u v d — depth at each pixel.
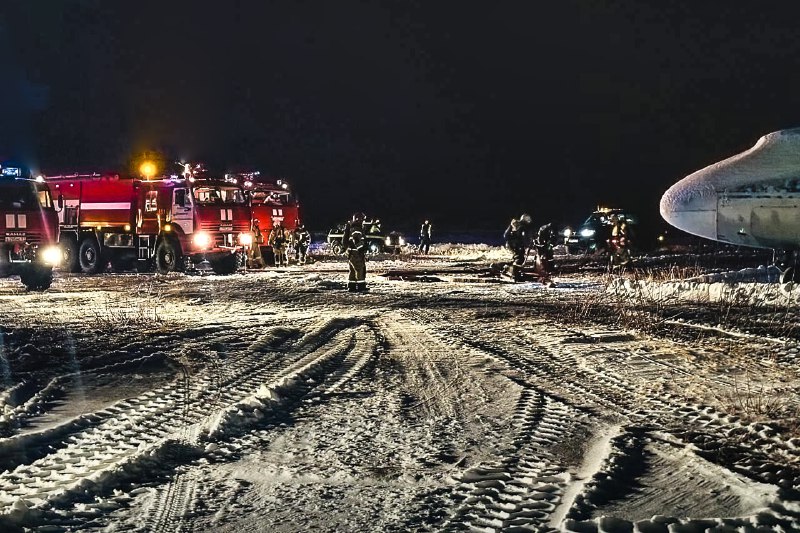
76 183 30.84
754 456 5.93
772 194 17.97
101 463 5.90
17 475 5.61
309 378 9.03
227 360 10.30
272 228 33.62
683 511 4.87
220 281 24.75
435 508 4.95
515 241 24.36
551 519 4.71
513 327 13.31
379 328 13.47
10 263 21.69
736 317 13.55
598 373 9.16
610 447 6.11
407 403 7.82
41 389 8.62
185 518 4.84
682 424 6.89
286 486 5.42
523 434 6.62
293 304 17.77
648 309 15.14
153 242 29.11
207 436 6.59
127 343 11.77
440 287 22.14
